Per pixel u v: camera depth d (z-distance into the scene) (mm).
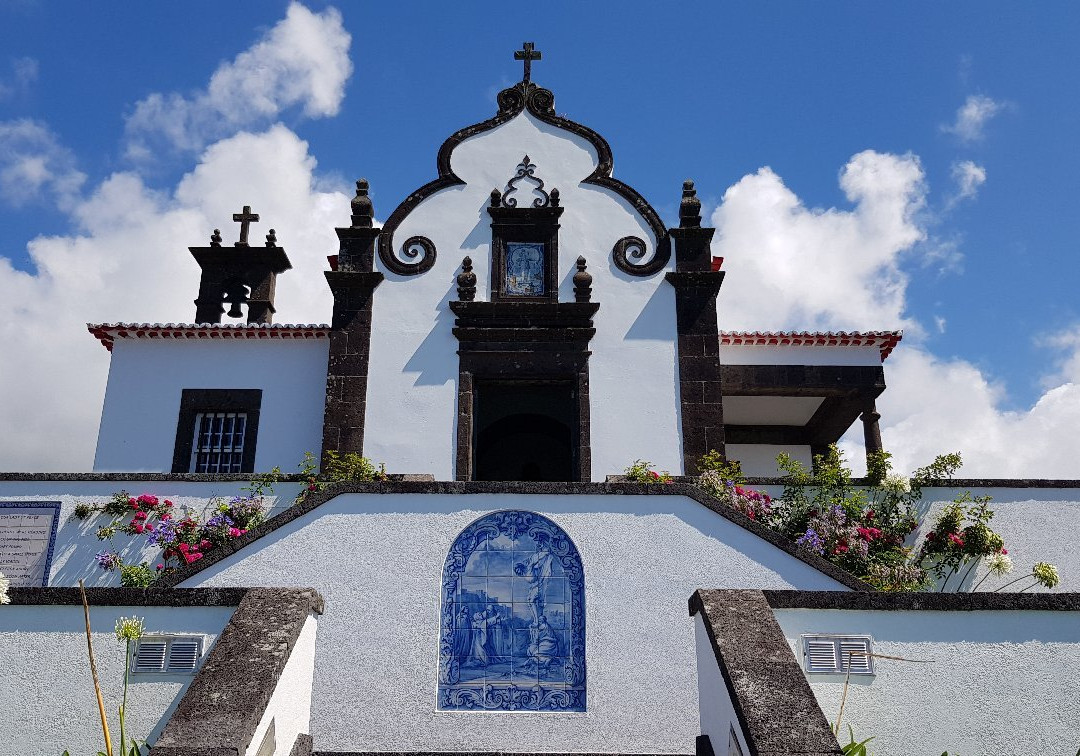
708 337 15391
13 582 11711
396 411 14961
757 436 20328
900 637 7090
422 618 8438
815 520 11406
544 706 8188
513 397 19109
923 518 12281
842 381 16766
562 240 15969
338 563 8688
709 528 8852
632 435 14875
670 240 15945
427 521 8820
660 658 8352
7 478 12109
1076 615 7148
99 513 11984
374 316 15484
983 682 6961
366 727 8055
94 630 7133
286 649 6488
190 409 15898
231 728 5660
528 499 8930
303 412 15859
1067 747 6832
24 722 6887
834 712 6887
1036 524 12203
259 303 18266
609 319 15492
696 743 7086
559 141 16562
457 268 15797
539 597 8562
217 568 8734
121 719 6250
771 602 7176
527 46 17172
